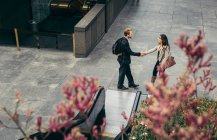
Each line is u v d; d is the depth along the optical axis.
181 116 5.73
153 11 19.67
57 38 15.06
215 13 19.55
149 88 2.62
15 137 9.38
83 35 13.69
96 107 8.81
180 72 13.00
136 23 17.88
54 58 14.23
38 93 11.68
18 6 17.28
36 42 15.62
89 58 14.16
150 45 15.37
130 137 6.52
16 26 17.53
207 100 7.71
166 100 2.54
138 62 13.80
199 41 2.80
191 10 19.95
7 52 14.85
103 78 12.59
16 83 12.33
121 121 9.91
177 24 17.80
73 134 3.01
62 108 2.82
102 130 3.74
